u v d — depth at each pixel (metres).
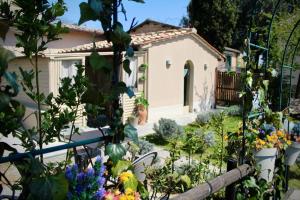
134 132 1.67
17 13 2.00
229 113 12.84
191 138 5.27
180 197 2.04
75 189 1.44
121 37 1.51
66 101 2.86
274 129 3.51
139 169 3.75
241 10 30.00
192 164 5.27
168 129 9.20
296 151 3.96
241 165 2.98
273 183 3.57
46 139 2.57
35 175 1.27
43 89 10.60
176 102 13.65
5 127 1.37
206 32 28.06
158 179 4.07
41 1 2.04
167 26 19.25
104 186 1.71
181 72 13.78
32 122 5.65
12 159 1.26
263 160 3.20
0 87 1.17
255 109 3.47
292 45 11.29
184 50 13.77
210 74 15.73
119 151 1.61
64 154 5.20
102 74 1.62
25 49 2.16
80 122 7.61
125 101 11.11
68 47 15.88
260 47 3.39
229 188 2.79
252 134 3.15
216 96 16.50
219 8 27.31
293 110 7.30
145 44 11.15
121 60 1.61
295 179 5.34
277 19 12.56
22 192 1.32
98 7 1.41
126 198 1.64
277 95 3.98
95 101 1.57
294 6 14.02
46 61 10.40
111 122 1.62
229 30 27.80
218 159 5.14
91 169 1.50
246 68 3.17
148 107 12.20
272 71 3.48
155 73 12.42
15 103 1.37
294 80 17.19
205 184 2.32
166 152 8.05
